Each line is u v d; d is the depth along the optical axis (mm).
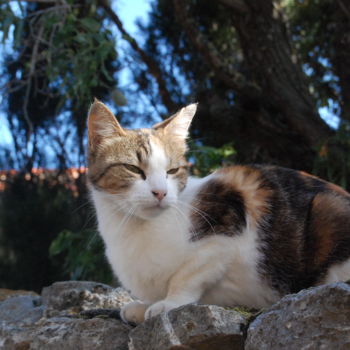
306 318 578
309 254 734
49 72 1152
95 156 764
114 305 850
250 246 729
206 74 1544
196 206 726
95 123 762
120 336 688
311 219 739
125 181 731
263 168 786
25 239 1423
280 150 1338
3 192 1475
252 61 1276
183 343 619
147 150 741
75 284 918
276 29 1256
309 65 1584
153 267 717
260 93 1293
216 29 1601
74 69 1136
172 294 707
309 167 1310
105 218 748
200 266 713
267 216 740
